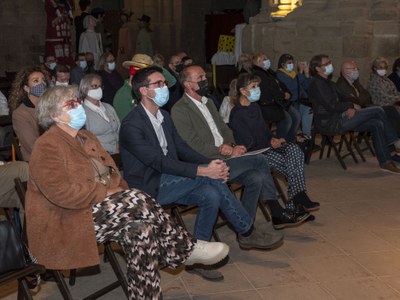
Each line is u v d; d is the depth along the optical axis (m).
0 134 5.33
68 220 3.20
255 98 5.15
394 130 7.03
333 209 5.58
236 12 17.77
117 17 18.56
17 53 12.82
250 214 4.50
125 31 14.36
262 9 11.21
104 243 3.45
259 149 5.08
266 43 10.77
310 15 9.99
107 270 4.21
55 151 3.19
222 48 12.59
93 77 5.23
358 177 6.77
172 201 4.10
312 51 10.02
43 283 3.98
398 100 7.81
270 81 7.14
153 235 3.25
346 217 5.35
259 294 3.79
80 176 3.27
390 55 9.55
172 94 7.25
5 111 6.74
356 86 7.86
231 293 3.81
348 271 4.15
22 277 3.02
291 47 10.33
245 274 4.11
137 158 4.01
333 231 4.98
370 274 4.09
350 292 3.81
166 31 18.27
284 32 10.37
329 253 4.49
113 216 3.25
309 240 4.77
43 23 13.01
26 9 12.75
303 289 3.85
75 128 3.32
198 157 4.38
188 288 3.88
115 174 3.64
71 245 3.18
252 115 5.18
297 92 8.05
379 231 4.98
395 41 9.50
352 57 9.52
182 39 18.33
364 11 9.49
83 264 3.19
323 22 9.83
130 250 3.22
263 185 4.61
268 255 4.45
